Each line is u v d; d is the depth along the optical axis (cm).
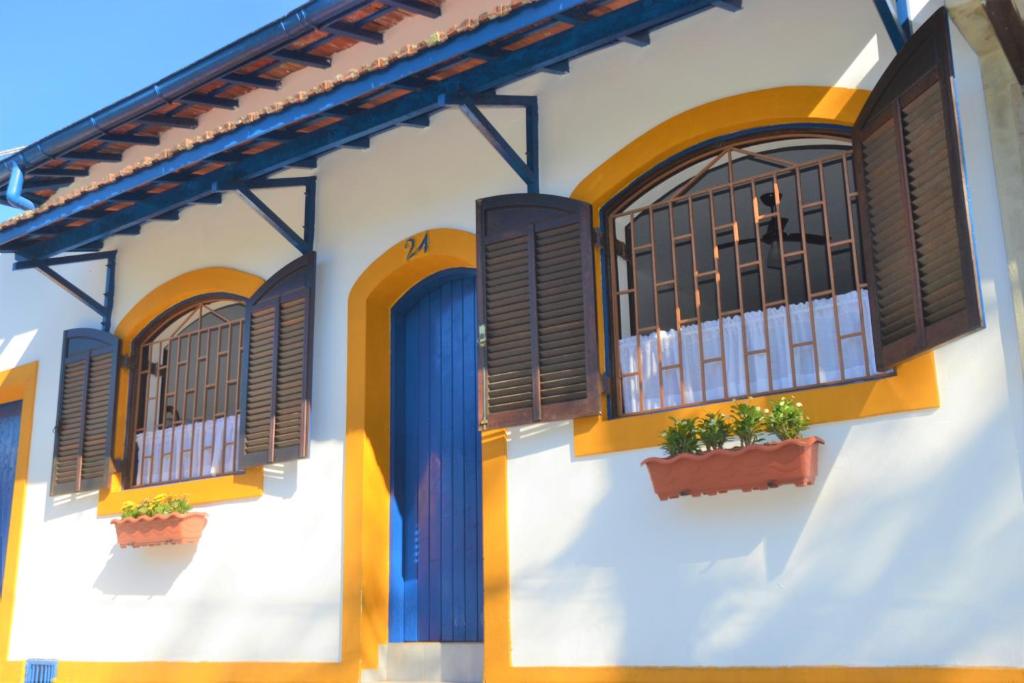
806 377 591
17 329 1030
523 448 669
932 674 512
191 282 882
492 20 589
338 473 755
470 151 740
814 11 608
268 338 802
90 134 854
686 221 655
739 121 620
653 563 604
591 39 619
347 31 745
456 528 741
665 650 591
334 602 735
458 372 764
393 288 777
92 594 880
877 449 547
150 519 805
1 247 892
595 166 675
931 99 518
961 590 511
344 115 702
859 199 568
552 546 645
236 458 821
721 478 561
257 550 784
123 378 920
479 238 700
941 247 509
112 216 852
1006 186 527
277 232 837
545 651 634
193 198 793
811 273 617
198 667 791
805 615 551
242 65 791
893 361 538
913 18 566
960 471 521
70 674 872
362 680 713
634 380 652
